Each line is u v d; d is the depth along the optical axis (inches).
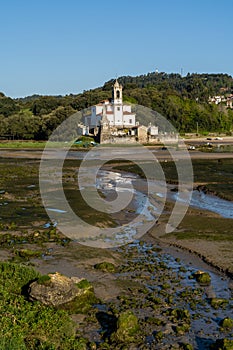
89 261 982.4
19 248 1074.1
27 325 653.9
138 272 920.3
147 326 673.0
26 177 2630.4
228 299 779.4
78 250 1066.1
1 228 1279.5
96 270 923.4
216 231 1270.9
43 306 717.9
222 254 1037.2
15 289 785.6
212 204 1748.3
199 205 1722.4
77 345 613.9
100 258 1007.0
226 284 857.5
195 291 811.4
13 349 579.2
